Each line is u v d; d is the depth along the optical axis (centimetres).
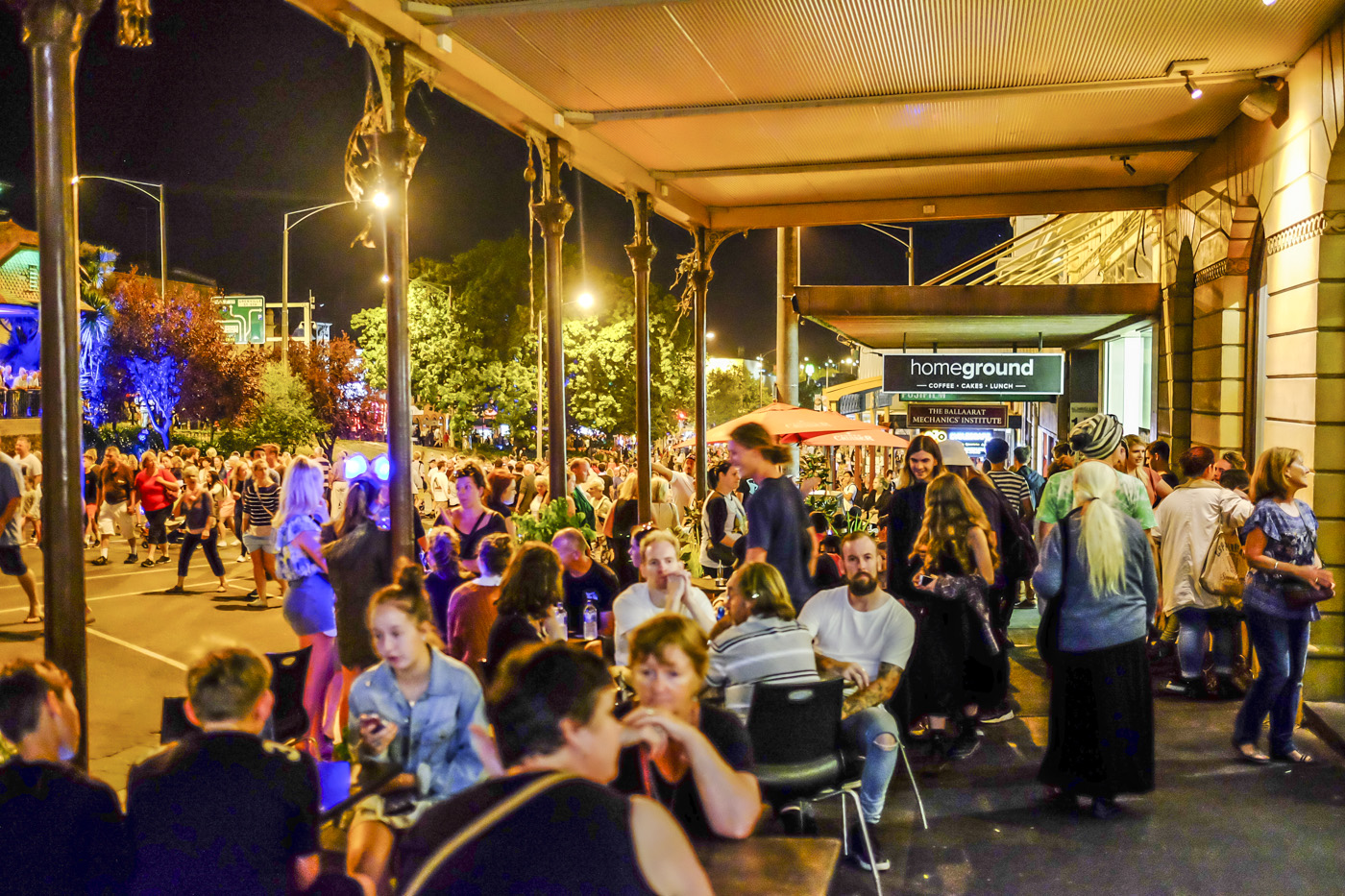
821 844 393
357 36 649
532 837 189
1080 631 536
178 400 3950
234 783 278
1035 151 1012
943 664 627
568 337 4653
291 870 282
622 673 493
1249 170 852
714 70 782
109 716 746
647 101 862
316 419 4278
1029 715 738
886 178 1118
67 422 447
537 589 480
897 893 455
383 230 668
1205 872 470
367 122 677
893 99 842
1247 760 621
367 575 623
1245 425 936
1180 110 869
